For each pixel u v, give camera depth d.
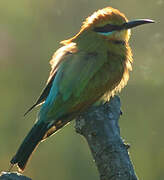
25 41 23.06
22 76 22.78
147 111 21.48
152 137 21.25
